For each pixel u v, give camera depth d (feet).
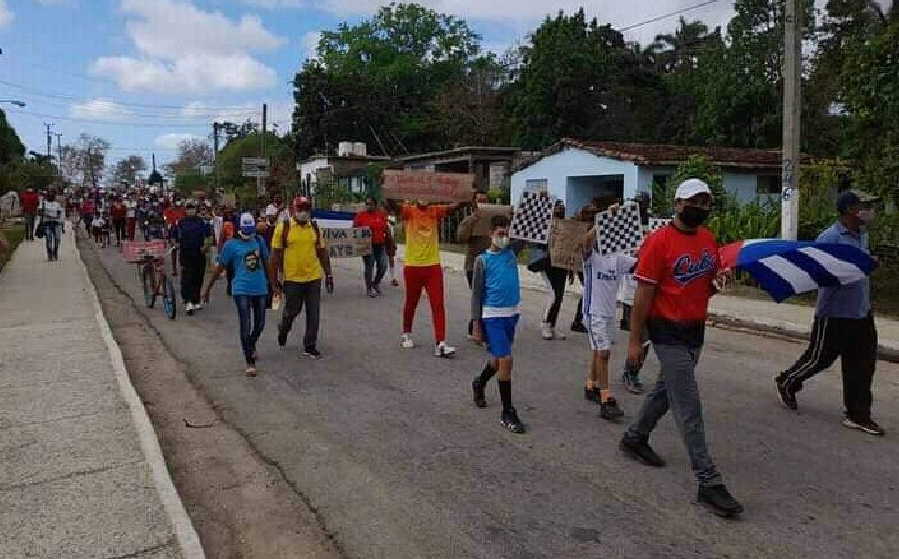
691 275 16.06
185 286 41.68
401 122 172.04
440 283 30.63
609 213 22.15
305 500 16.76
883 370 28.81
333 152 166.30
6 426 21.26
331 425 21.85
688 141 124.67
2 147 170.50
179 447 20.33
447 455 19.27
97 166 384.88
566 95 128.57
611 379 26.58
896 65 40.81
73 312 40.93
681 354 16.08
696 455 15.97
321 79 168.45
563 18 134.51
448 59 206.49
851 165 45.83
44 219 69.51
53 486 17.03
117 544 14.29
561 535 14.88
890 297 43.27
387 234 47.52
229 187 192.03
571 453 19.29
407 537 14.96
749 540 14.60
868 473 17.93
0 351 31.04
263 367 28.89
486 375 22.97
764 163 77.46
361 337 34.42
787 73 43.75
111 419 21.80
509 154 109.19
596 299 22.22
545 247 32.86
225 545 14.87
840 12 98.78
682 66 162.50
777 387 23.41
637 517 15.61
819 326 21.62
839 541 14.56
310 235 30.04
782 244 20.49
